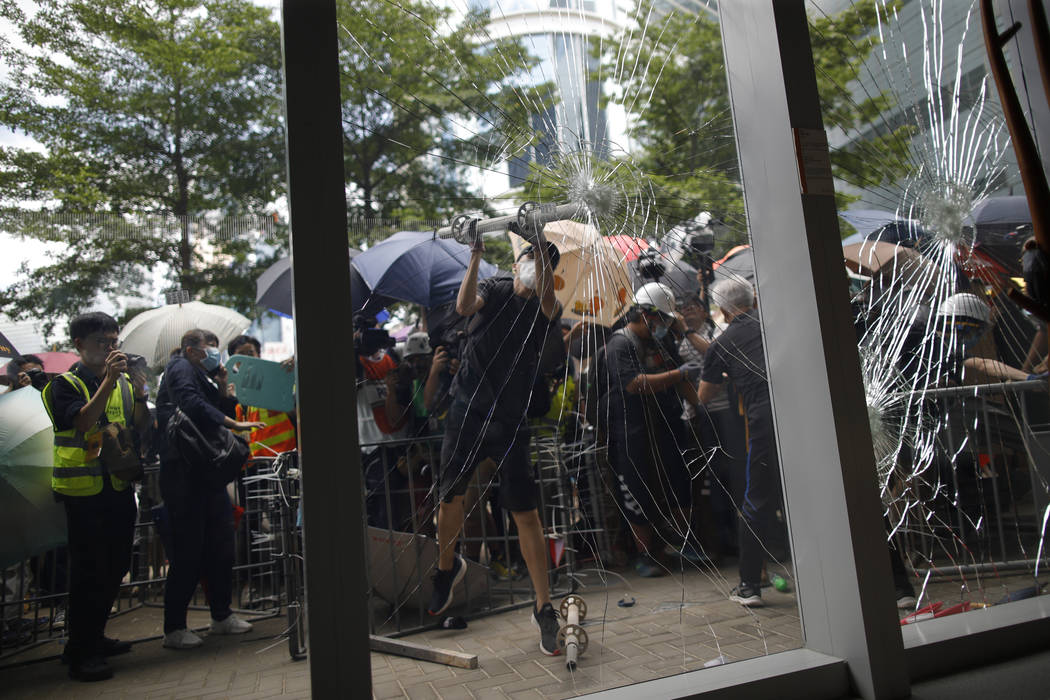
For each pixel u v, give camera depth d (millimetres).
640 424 1829
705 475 1858
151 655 1556
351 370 1217
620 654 1629
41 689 1452
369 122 1603
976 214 2270
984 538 2094
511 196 1757
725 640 1694
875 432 2064
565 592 1753
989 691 1405
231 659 1629
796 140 1547
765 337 1667
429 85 1655
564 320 1800
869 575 1454
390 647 1694
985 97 2285
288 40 1236
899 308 2148
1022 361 2270
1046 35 1175
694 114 1920
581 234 1816
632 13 1850
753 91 1656
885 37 2146
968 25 2266
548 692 1482
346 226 1242
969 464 2135
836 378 1498
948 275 2213
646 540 1798
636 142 1863
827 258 1539
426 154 1667
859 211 2113
